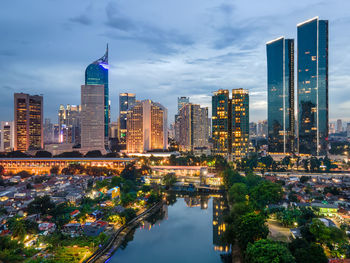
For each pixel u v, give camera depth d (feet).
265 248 355.15
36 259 424.05
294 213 563.89
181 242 570.46
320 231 425.69
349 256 392.47
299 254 359.05
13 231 487.61
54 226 563.48
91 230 546.67
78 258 444.96
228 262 480.23
